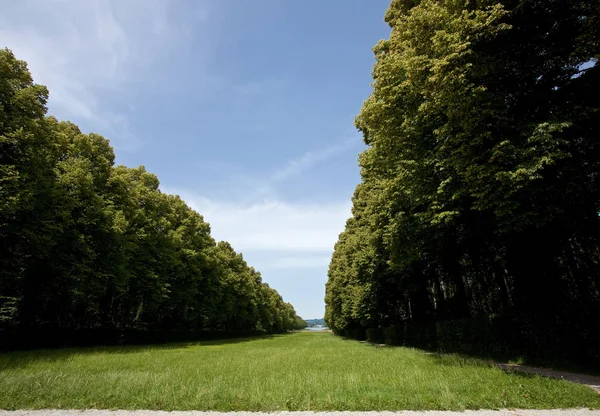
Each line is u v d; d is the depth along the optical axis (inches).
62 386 323.6
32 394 295.6
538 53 469.1
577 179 435.8
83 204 992.9
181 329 1968.5
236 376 409.7
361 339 2052.2
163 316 1782.7
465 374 374.3
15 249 868.0
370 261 1112.8
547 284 551.5
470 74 434.6
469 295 1061.1
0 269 874.1
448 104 442.3
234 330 2844.5
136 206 1302.9
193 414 248.4
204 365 550.9
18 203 721.0
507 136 433.1
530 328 533.3
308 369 474.0
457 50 419.8
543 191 433.4
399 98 561.9
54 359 618.5
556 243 546.9
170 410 258.5
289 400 272.4
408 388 310.0
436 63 428.1
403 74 558.3
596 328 447.2
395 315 1477.6
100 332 1228.5
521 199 437.4
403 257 689.6
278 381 358.9
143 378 380.5
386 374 402.0
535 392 283.4
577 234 544.4
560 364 476.1
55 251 943.7
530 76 471.8
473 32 430.0
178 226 1772.9
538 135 392.2
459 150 446.3
